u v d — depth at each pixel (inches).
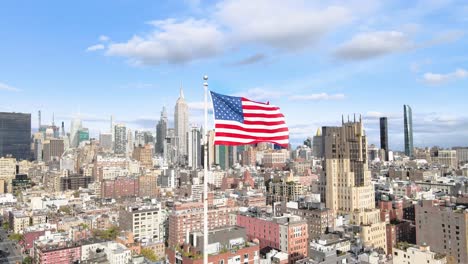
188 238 6338.6
